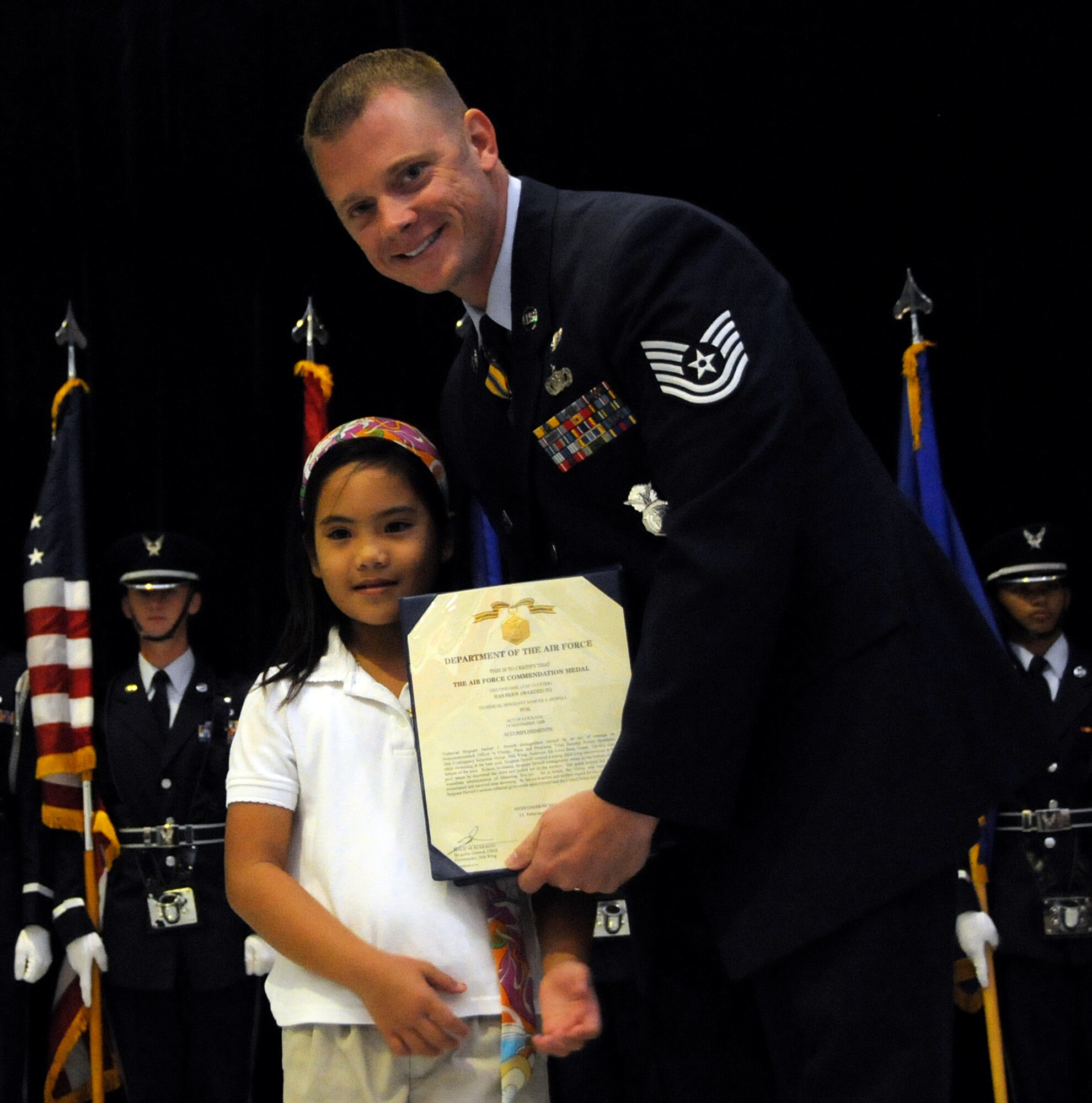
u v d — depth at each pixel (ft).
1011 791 4.62
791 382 4.48
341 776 5.06
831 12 13.35
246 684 12.47
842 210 13.34
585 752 4.63
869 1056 4.38
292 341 13.67
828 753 4.50
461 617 4.79
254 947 11.24
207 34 13.84
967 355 13.24
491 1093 4.79
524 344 4.93
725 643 4.22
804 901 4.41
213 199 13.83
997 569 12.46
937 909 4.51
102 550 13.58
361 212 5.01
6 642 13.52
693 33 13.43
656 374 4.50
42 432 13.71
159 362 13.75
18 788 12.09
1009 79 13.17
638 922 5.44
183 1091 11.54
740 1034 5.26
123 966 11.53
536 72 13.46
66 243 13.84
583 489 4.86
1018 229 13.19
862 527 4.69
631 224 4.69
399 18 13.50
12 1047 11.66
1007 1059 11.42
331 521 5.39
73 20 13.88
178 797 11.86
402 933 4.81
